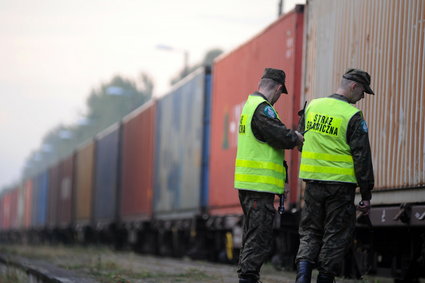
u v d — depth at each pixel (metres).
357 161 20.81
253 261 21.03
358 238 33.78
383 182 29.78
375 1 30.78
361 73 21.52
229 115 50.38
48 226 139.38
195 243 59.97
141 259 51.59
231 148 49.25
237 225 48.34
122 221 87.81
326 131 21.14
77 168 117.00
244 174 21.17
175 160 65.06
